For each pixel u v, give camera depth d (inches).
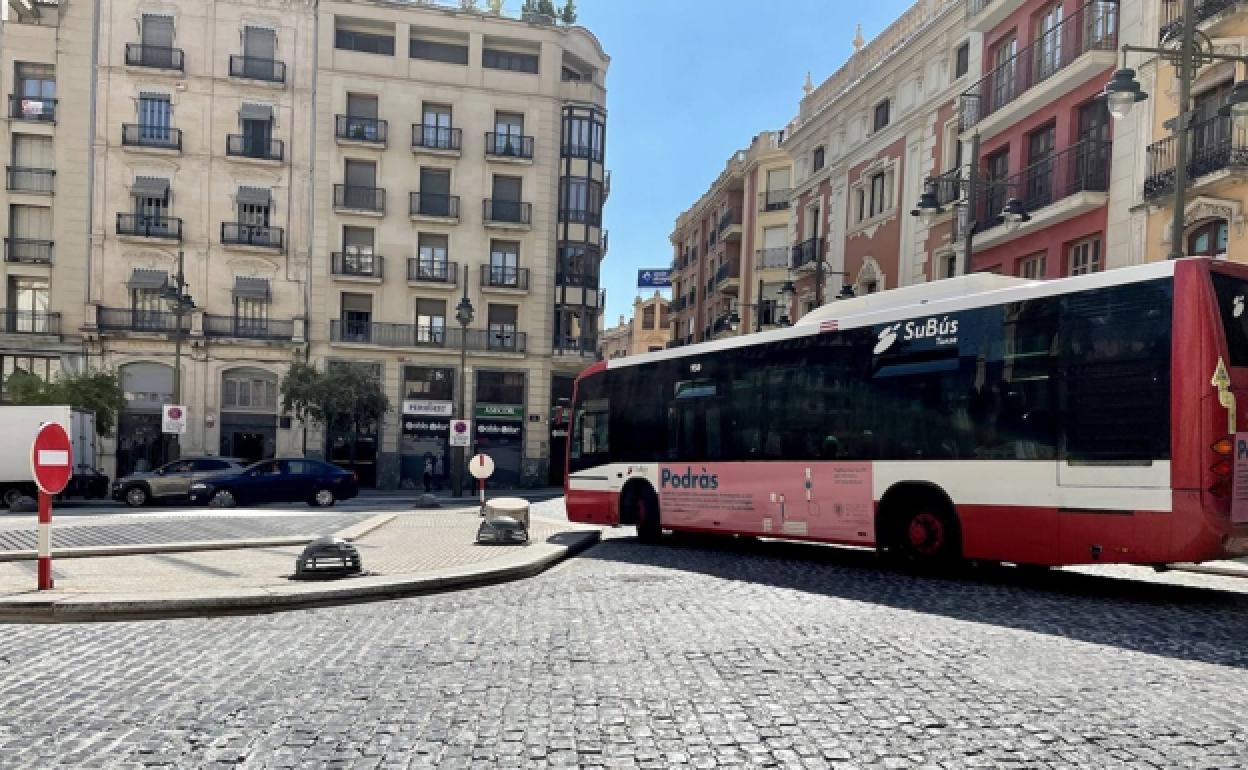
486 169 1576.0
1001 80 845.8
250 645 239.8
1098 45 690.8
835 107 1217.4
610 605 302.8
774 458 451.2
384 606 307.0
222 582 329.1
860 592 330.6
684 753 148.9
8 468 881.5
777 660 216.8
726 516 482.0
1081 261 733.9
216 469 929.5
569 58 1685.5
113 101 1418.6
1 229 1380.4
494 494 1322.6
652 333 3161.9
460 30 1566.2
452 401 1542.8
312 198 1492.4
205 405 1427.2
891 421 389.7
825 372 427.5
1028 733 159.2
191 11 1446.9
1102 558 306.8
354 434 1497.3
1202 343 287.4
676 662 215.0
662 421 538.0
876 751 149.5
